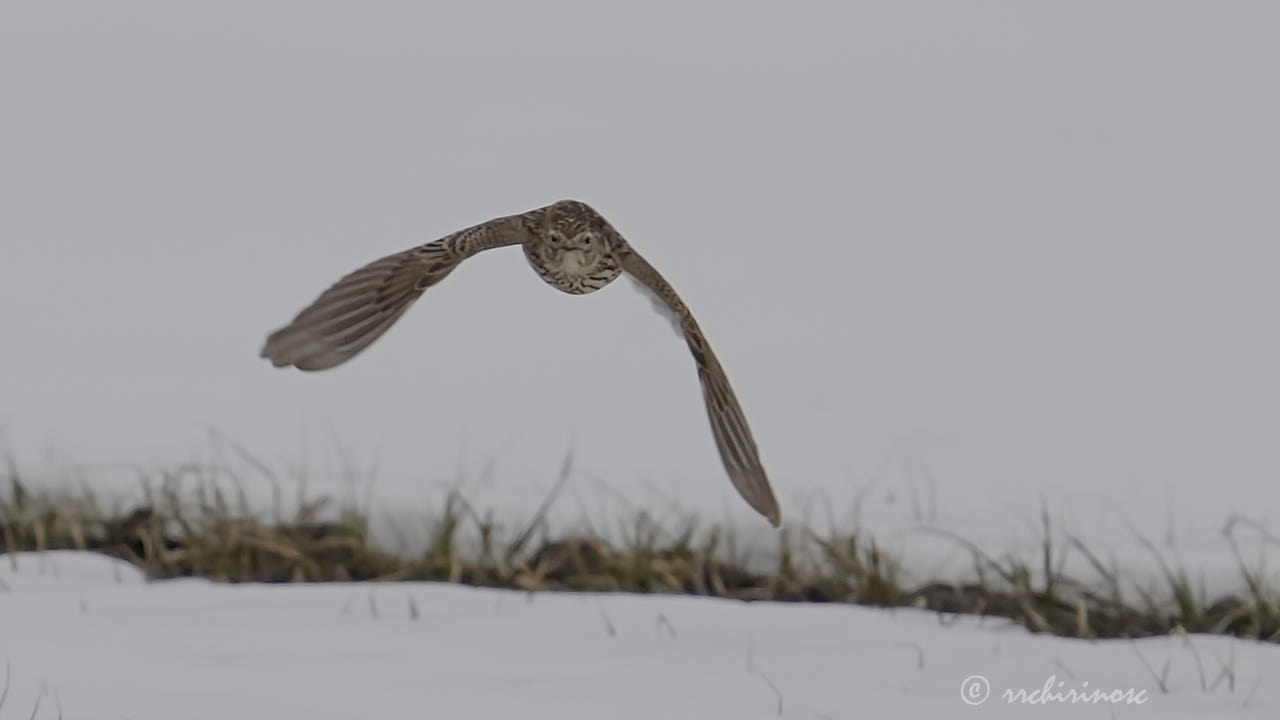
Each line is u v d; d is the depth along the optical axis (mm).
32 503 12617
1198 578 11672
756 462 5910
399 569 12125
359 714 8523
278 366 5535
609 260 6207
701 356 5910
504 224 6176
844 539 12078
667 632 10109
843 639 10070
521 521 12461
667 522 12547
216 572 11867
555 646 9742
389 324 5703
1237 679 9531
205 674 9047
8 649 9336
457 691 8891
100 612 10203
